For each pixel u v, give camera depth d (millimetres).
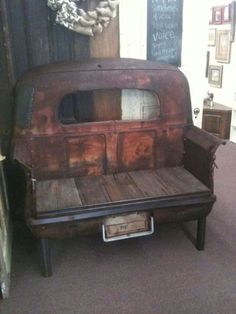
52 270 2012
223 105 4938
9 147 2088
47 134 2104
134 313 1697
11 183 2340
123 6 2316
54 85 2029
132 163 2340
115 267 2037
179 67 2660
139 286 1880
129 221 1933
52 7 2086
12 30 2133
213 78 5176
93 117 2395
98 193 1992
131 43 2428
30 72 2086
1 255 1750
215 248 2211
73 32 2219
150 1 2383
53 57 2248
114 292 1839
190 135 2270
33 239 2322
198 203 1983
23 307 1746
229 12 4621
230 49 4715
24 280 1936
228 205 2781
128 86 2154
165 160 2389
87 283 1909
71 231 1861
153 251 2184
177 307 1730
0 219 1898
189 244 2252
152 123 2277
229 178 3342
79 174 2252
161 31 2492
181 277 1945
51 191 2023
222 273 1974
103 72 2104
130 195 1956
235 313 1688
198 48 2654
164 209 1953
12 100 2180
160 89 2221
